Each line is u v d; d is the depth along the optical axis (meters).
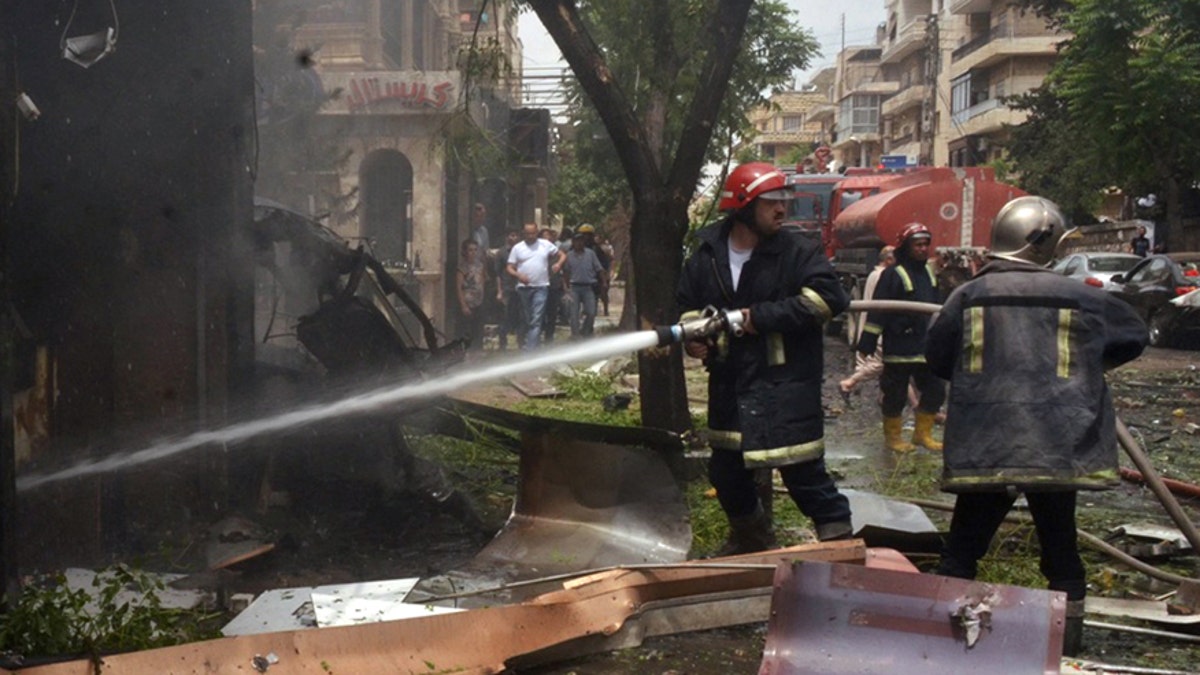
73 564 5.36
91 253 5.55
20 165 5.13
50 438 5.38
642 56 8.45
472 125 9.21
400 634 4.07
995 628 3.70
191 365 5.84
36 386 5.26
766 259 5.02
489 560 5.56
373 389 6.99
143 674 3.64
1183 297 21.77
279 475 6.82
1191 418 12.43
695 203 14.01
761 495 6.03
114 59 5.62
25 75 5.20
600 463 5.70
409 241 22.50
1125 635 4.90
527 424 5.86
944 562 4.57
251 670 3.77
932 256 15.98
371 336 7.11
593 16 8.65
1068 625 4.49
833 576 3.84
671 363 7.87
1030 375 4.29
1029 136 43.97
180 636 4.28
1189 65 27.69
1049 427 4.24
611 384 13.62
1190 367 18.14
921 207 21.61
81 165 5.50
